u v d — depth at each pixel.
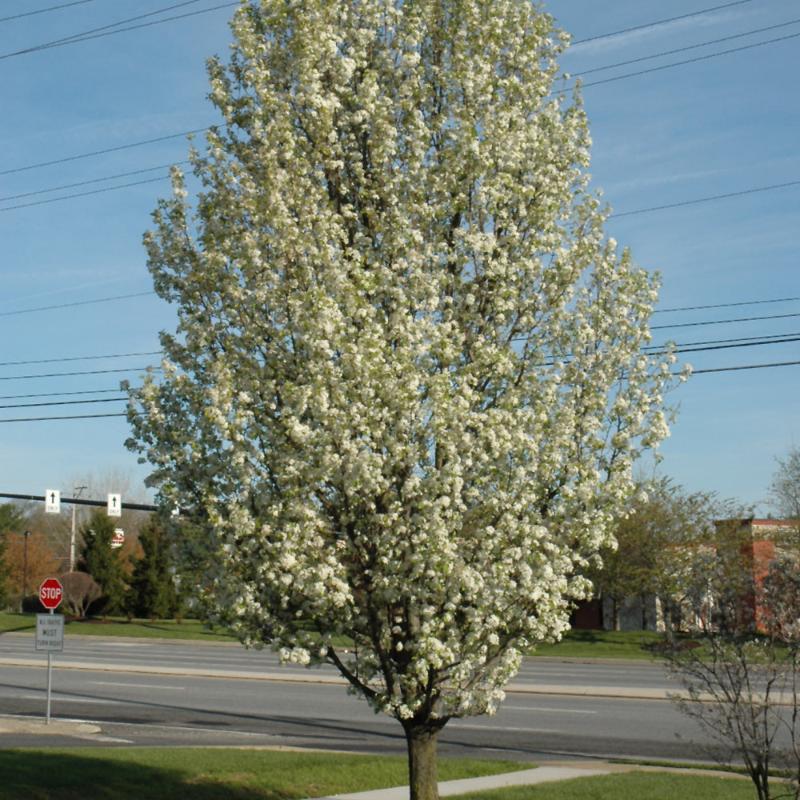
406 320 8.09
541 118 9.02
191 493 8.23
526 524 7.87
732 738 9.08
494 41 8.94
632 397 8.45
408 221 8.41
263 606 8.03
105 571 56.41
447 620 7.64
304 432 7.48
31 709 20.78
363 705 22.19
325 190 8.44
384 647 8.09
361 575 7.92
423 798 8.37
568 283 8.61
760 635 9.39
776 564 9.23
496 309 8.38
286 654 7.81
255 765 13.46
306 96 8.38
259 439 7.85
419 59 8.84
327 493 7.91
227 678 28.00
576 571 9.11
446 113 8.97
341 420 7.50
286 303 8.07
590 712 20.70
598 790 12.14
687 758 15.38
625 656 35.28
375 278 8.20
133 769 12.80
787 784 11.10
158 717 19.86
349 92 8.69
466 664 7.93
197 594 8.21
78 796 11.34
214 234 8.45
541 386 8.37
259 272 8.17
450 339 8.10
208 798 11.79
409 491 7.64
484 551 7.89
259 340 8.14
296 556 7.60
